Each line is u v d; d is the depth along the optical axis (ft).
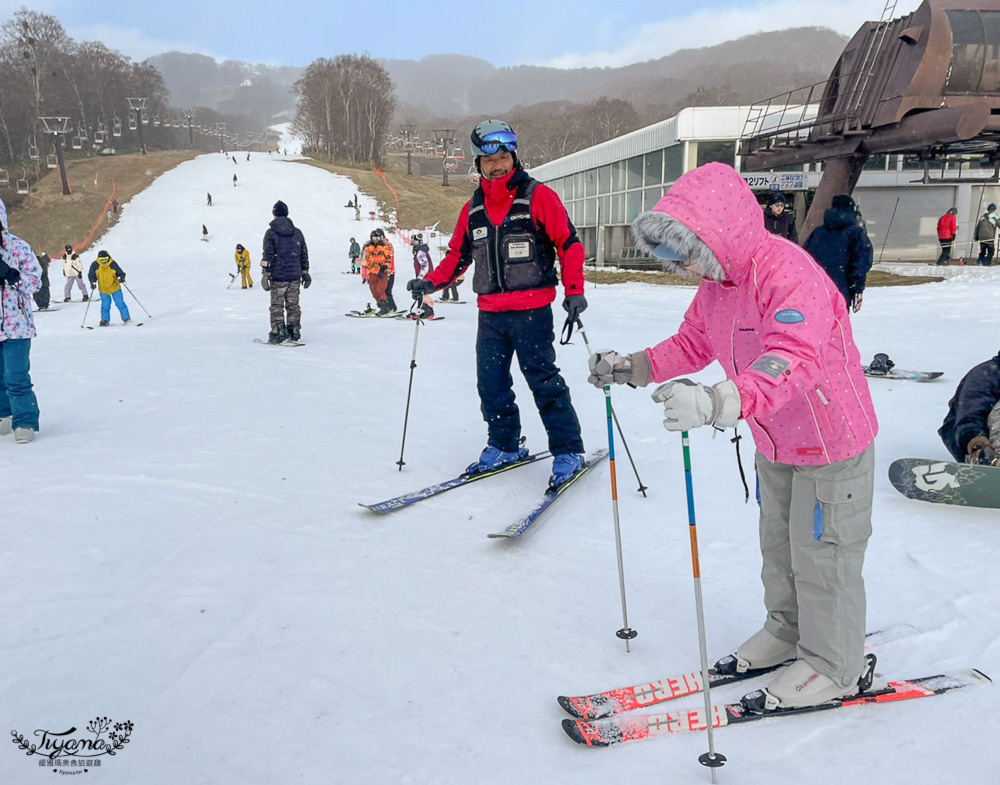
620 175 80.64
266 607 8.77
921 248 71.36
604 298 50.62
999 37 39.22
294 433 16.88
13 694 7.03
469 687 7.16
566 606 8.79
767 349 5.65
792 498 6.50
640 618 8.48
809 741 6.29
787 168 66.85
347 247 135.13
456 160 304.09
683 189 5.92
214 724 6.57
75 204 167.73
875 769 5.90
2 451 15.51
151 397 20.89
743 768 5.96
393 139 421.59
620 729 6.42
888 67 41.34
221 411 19.08
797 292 5.72
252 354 28.84
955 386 20.15
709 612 8.59
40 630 8.22
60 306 58.70
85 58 347.15
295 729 6.51
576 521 11.52
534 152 377.50
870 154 45.57
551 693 7.08
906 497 12.25
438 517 11.76
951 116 37.27
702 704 6.85
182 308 54.75
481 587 9.31
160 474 13.89
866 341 28.76
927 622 8.19
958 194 70.28
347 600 8.95
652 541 10.65
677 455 14.85
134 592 9.14
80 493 12.84
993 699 6.75
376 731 6.48
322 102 318.04
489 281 12.56
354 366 26.00
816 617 6.52
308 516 11.79
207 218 151.02
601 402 19.79
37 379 23.90
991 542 10.29
